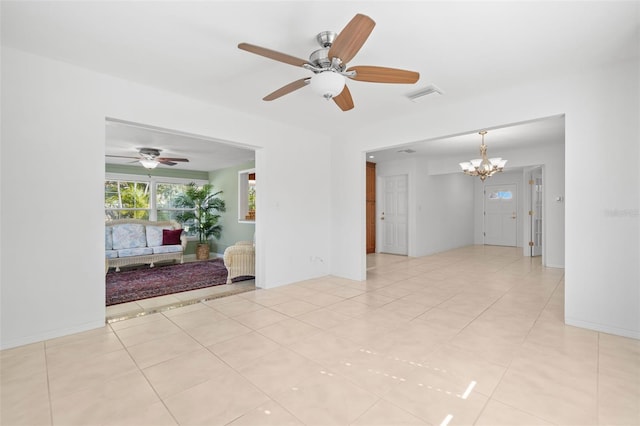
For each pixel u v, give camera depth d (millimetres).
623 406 1686
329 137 5242
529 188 7113
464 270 5566
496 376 2010
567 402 1730
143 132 4539
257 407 1714
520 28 2129
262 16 2012
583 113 2771
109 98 2916
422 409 1688
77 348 2447
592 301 2760
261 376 2031
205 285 4582
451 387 1893
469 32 2180
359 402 1754
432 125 3824
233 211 7602
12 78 2451
